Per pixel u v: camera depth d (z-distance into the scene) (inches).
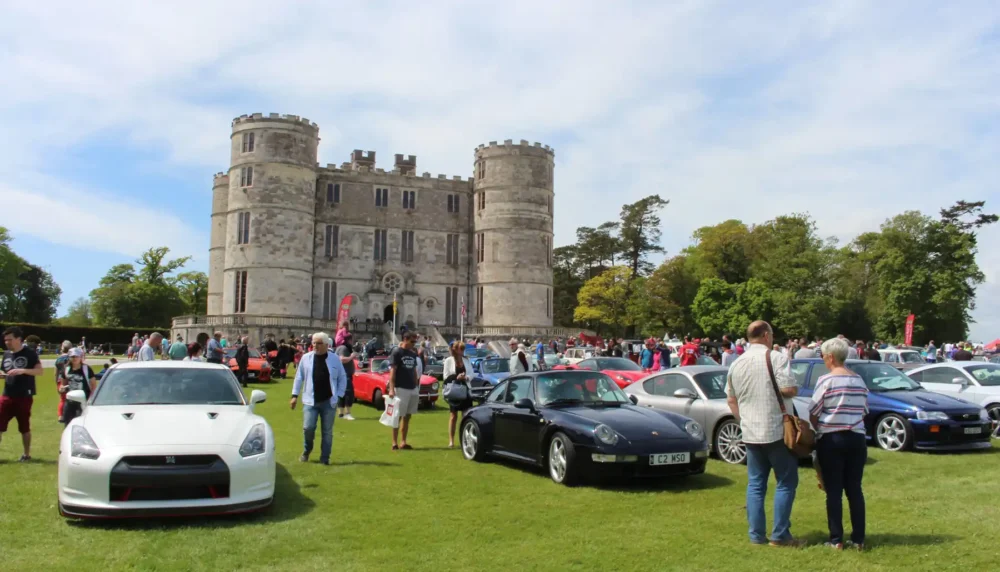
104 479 346.9
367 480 468.4
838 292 2790.4
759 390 325.7
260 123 2452.0
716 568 291.1
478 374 1095.0
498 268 2667.3
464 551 315.6
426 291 2758.4
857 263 2979.8
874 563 295.3
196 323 2454.5
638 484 462.0
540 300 2677.2
